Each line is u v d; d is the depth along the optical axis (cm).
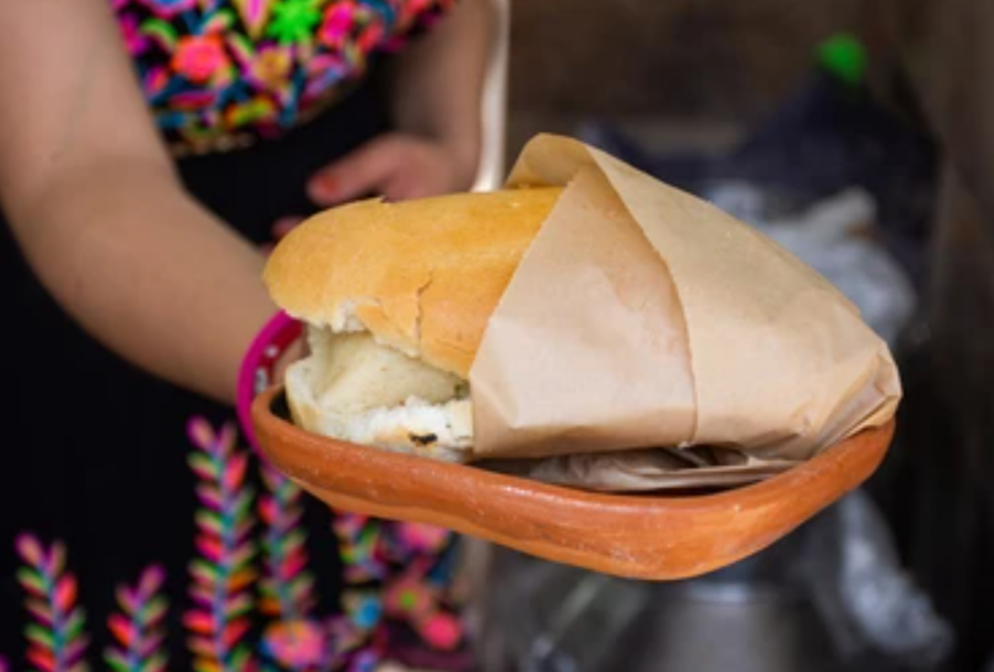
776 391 89
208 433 162
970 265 255
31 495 161
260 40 154
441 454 93
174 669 168
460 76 197
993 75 205
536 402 88
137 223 123
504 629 250
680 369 89
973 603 253
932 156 301
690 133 501
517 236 97
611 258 92
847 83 309
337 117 178
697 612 236
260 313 116
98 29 133
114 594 163
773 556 238
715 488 91
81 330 159
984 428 247
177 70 152
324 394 97
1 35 129
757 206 294
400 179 180
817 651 235
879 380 94
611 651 241
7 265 158
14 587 162
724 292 91
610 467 91
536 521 86
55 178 128
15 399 160
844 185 302
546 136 102
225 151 168
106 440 161
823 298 95
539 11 521
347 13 159
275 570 170
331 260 97
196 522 165
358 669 181
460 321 93
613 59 536
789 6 525
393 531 189
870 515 253
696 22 538
